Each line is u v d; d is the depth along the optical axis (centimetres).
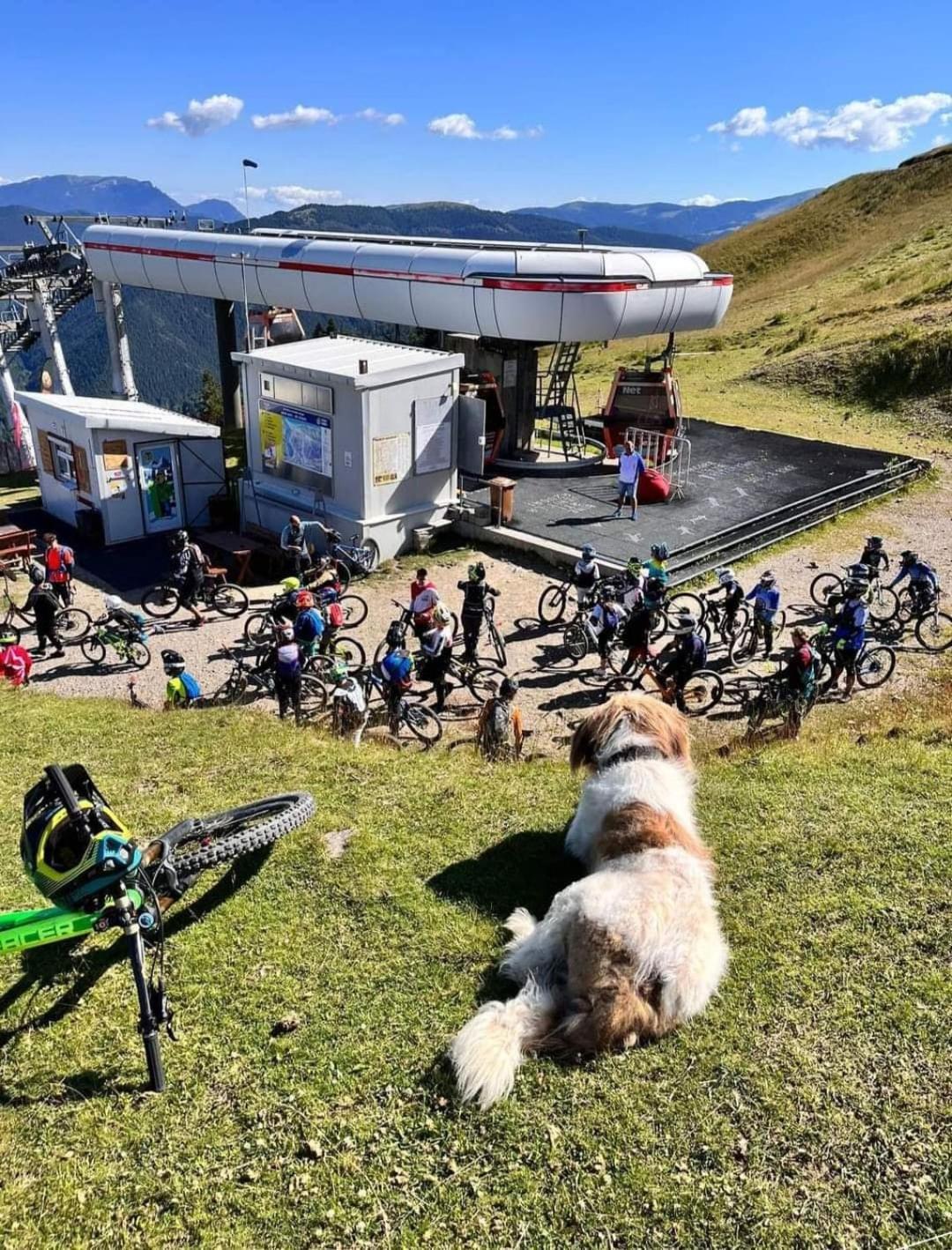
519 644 1661
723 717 1368
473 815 777
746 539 2092
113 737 1038
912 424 3095
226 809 789
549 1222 422
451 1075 499
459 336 2755
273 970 579
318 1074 501
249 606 1900
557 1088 491
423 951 596
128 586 2023
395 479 2100
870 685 1445
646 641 1440
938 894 651
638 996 516
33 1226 422
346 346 2327
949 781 837
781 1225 418
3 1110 482
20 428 3612
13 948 480
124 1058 514
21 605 1897
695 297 2583
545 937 553
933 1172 441
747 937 609
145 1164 453
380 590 1947
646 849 590
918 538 2144
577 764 705
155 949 557
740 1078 496
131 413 2464
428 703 1436
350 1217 425
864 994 555
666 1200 431
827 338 3881
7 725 1096
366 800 809
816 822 757
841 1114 473
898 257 5131
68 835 492
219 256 3103
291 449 2195
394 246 2733
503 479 2223
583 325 2394
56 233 3744
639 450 2528
